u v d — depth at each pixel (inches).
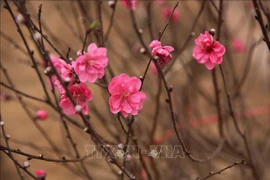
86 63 88.7
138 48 188.2
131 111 91.5
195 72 219.0
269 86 242.2
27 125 239.0
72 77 89.7
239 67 234.7
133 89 91.4
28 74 269.4
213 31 97.1
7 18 293.7
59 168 219.0
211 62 98.1
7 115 246.4
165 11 172.4
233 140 175.0
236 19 239.3
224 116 180.9
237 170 189.2
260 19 103.5
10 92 244.1
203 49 97.7
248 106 224.7
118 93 91.2
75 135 224.2
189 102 194.2
